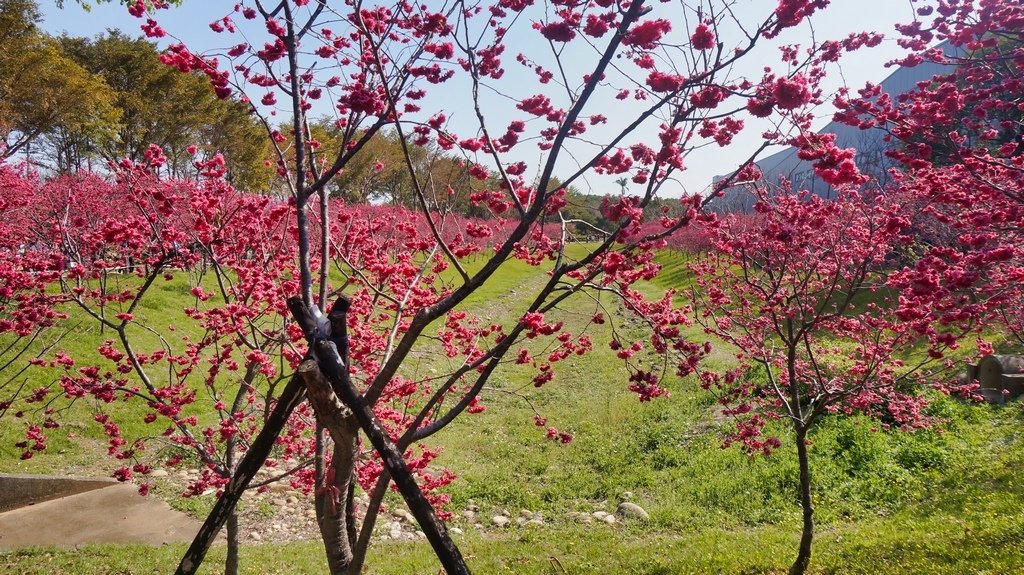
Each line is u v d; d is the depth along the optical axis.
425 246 5.82
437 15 3.28
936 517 6.38
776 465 8.90
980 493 6.79
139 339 11.68
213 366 5.18
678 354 4.41
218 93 3.54
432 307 2.87
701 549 6.51
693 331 16.12
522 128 3.59
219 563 6.39
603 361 15.76
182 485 8.56
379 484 2.97
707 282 7.79
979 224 4.45
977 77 4.96
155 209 5.84
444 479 6.41
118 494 8.15
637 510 8.13
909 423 8.15
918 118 4.46
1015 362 9.86
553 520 8.15
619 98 3.60
